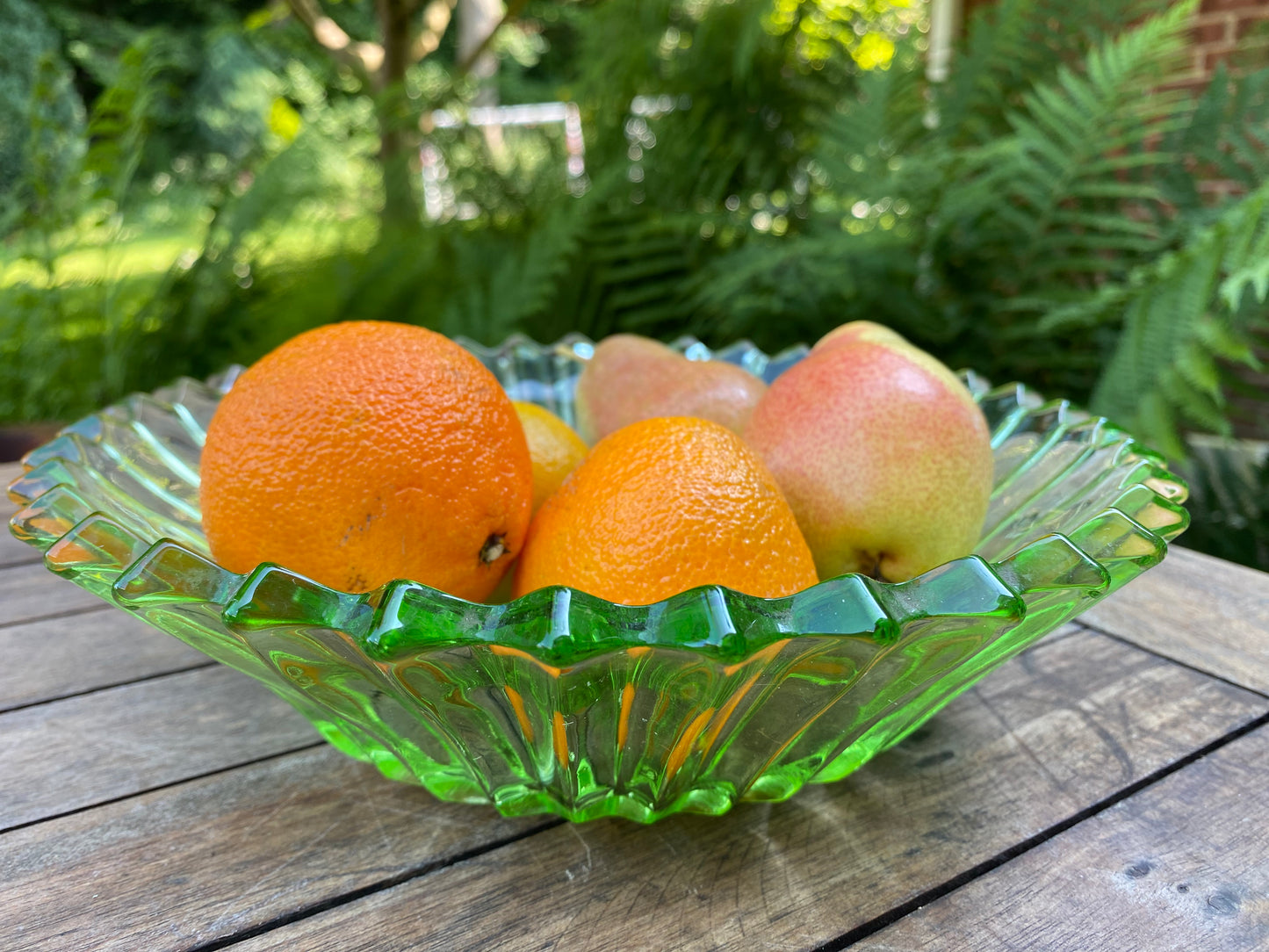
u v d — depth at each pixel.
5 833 0.20
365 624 0.14
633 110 1.04
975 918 0.17
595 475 0.20
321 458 0.19
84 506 0.20
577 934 0.17
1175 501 0.20
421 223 1.07
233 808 0.21
